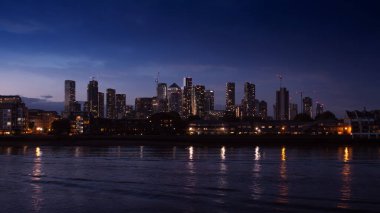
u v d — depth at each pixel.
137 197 55.00
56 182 68.44
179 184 66.44
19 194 57.38
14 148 180.38
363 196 56.22
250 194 57.44
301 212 46.94
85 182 68.44
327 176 77.31
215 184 66.56
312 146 196.75
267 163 103.31
